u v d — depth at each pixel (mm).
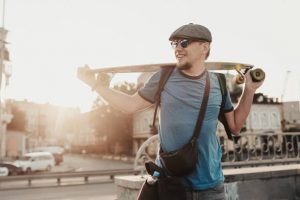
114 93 2139
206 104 1969
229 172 4559
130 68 2133
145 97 2129
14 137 59250
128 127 68625
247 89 2131
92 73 2160
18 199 13742
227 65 2357
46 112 130000
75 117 127750
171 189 1933
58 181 20922
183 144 1964
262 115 66625
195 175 1978
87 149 94125
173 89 2012
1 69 32188
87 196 14000
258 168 5098
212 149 2020
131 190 3967
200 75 2023
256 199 4555
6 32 43375
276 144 7016
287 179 4922
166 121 2008
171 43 2029
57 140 131500
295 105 77875
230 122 2197
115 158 63719
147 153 4492
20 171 28344
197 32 1951
